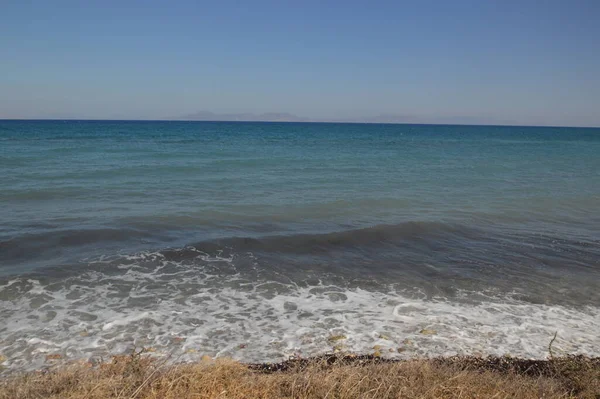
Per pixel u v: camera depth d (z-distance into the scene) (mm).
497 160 34812
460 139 77125
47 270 8672
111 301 7492
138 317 6941
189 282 8477
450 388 4664
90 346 6016
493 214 14922
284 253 10391
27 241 10320
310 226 12680
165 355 5844
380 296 8109
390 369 5039
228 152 34500
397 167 27422
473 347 6320
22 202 14367
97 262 9258
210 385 4543
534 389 4824
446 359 5898
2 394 4320
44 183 17656
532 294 8336
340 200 16109
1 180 18062
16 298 7414
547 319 7289
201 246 10531
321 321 7031
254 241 11047
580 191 20062
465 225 13359
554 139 85438
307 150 39781
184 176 20828
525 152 45875
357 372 4895
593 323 7191
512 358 6043
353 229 12250
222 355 5926
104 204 14422
